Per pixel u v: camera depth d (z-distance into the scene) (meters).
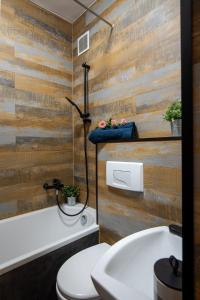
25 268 1.18
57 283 1.09
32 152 1.94
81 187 2.16
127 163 1.37
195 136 0.45
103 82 1.84
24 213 1.89
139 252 0.99
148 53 1.43
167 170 1.16
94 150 1.97
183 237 0.47
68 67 2.22
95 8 1.93
